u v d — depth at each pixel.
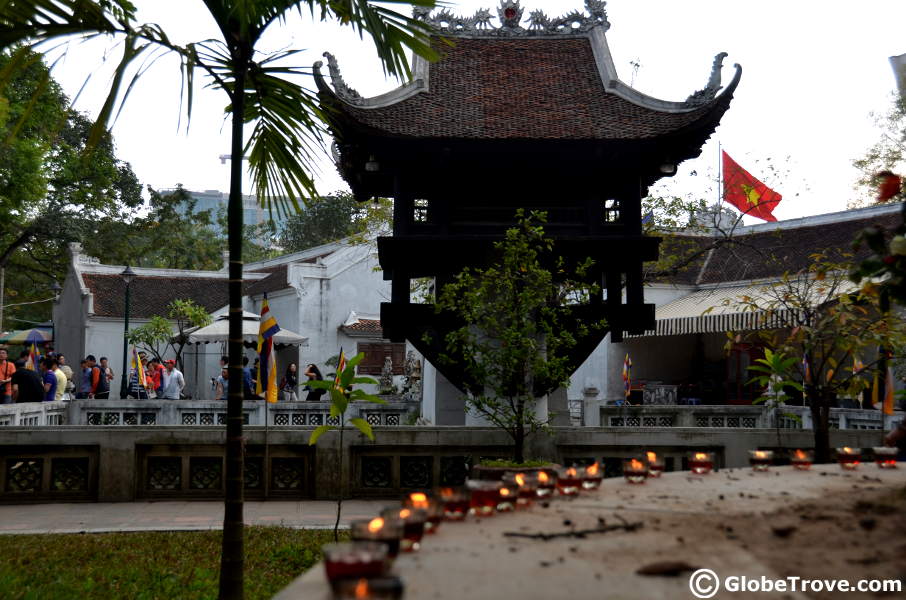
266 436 11.33
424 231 13.42
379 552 1.84
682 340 31.72
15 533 9.15
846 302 9.52
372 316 39.59
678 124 13.13
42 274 50.38
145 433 11.25
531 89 14.24
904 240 3.19
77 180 40.00
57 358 19.28
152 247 52.19
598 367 31.06
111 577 7.22
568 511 2.68
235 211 6.59
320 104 7.18
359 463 11.46
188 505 10.98
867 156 27.50
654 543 2.20
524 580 1.83
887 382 10.12
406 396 25.77
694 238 25.52
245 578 7.29
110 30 5.82
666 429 11.48
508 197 13.73
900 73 4.18
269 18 6.51
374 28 6.46
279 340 29.22
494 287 11.06
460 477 11.53
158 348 38.84
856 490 3.02
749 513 2.61
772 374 10.36
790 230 29.80
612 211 14.67
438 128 13.06
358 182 15.28
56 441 11.08
